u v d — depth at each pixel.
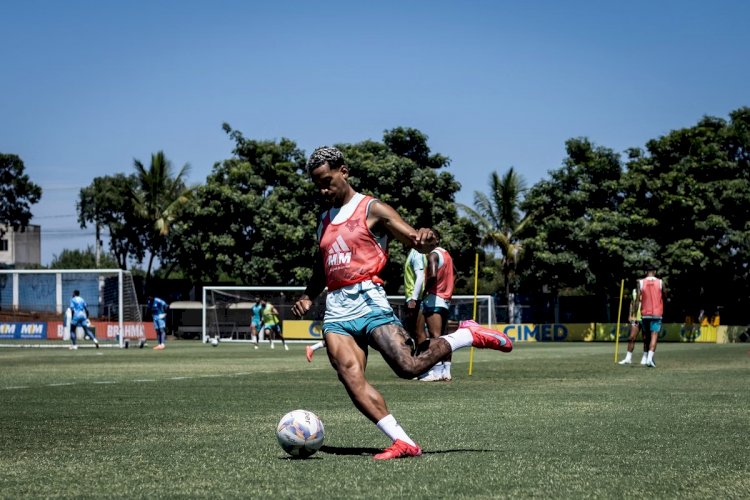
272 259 52.84
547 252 51.25
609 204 52.38
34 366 19.97
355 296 6.06
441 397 11.12
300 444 6.01
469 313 48.94
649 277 19.30
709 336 48.12
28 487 4.98
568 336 49.78
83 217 65.12
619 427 7.77
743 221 50.56
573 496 4.61
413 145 52.97
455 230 51.59
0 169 65.50
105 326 43.06
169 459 6.02
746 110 52.25
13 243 85.56
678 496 4.62
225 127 53.91
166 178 60.94
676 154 52.22
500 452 6.22
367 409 6.03
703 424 7.99
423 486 4.88
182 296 60.03
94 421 8.55
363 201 6.13
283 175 53.78
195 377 15.55
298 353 29.25
